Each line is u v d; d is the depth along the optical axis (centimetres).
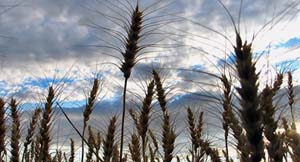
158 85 51
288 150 28
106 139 48
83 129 53
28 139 54
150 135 55
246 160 26
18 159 50
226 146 43
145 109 49
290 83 36
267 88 27
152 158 53
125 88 40
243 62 26
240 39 26
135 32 42
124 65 42
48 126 52
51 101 53
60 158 58
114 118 49
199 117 55
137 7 43
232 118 30
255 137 25
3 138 47
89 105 53
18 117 52
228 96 30
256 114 25
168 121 49
